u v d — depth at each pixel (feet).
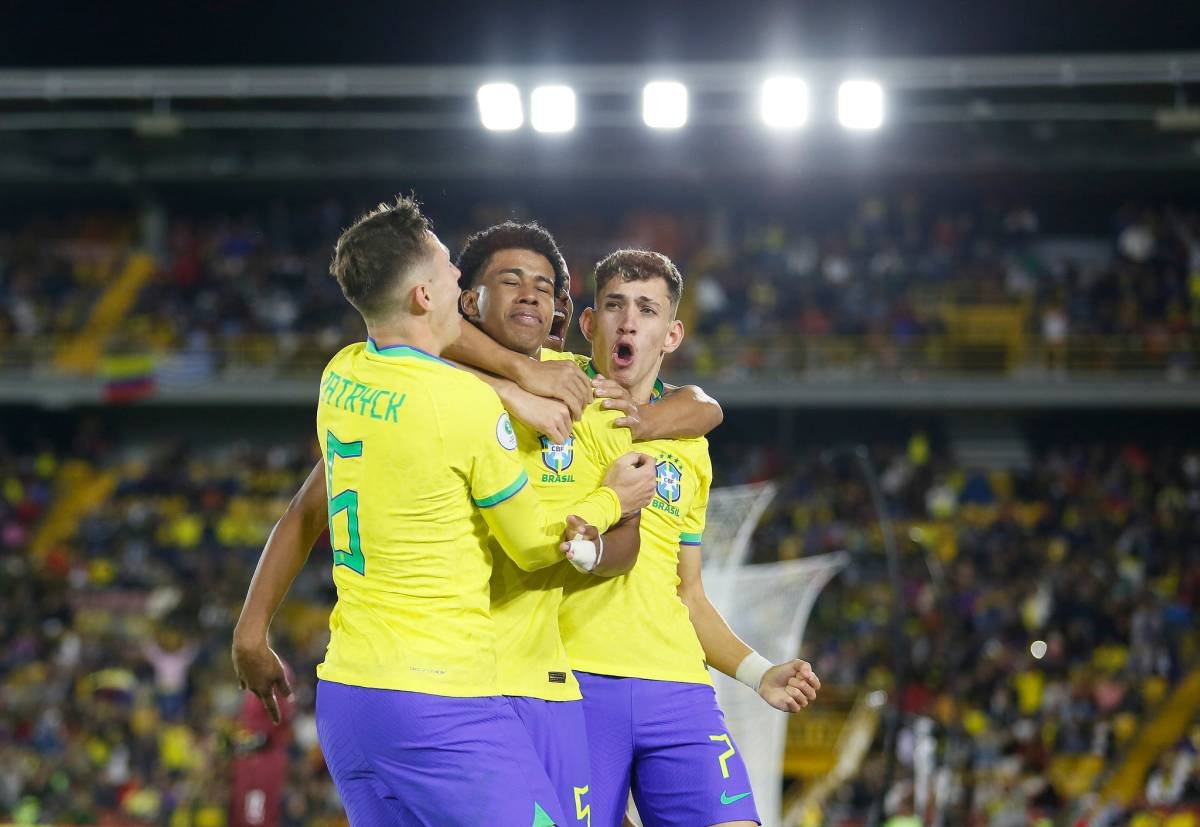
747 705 101.86
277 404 325.21
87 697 222.07
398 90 268.82
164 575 268.41
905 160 321.11
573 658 51.78
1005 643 230.07
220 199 363.76
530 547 44.60
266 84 275.59
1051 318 310.86
